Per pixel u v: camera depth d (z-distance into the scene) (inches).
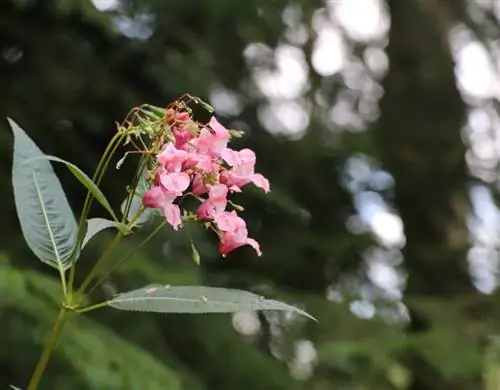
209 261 173.5
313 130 193.0
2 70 149.0
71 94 151.2
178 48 161.0
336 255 188.2
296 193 189.9
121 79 157.2
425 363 170.9
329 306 166.6
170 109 53.7
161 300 54.4
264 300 54.9
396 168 209.9
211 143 53.9
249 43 174.6
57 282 124.6
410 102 216.8
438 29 219.6
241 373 148.7
